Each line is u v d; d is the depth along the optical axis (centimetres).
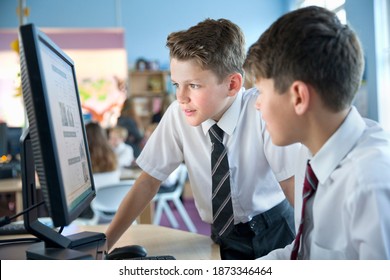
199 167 143
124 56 747
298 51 82
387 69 520
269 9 812
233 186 136
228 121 133
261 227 141
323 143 89
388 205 76
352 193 80
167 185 466
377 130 90
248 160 137
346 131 87
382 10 518
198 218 543
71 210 88
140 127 696
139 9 780
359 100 550
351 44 84
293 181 130
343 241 86
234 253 139
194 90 119
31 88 76
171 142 147
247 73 93
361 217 78
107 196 317
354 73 84
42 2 751
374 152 81
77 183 100
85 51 741
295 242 96
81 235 111
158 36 787
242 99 138
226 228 136
